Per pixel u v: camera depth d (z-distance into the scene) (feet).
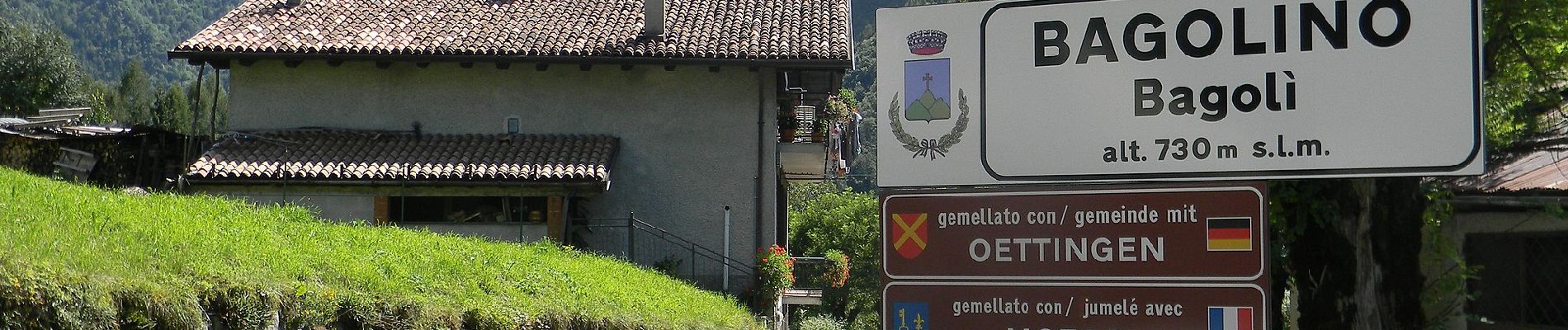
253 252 26.84
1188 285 12.37
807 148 68.23
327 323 24.62
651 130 63.72
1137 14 13.21
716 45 63.21
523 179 57.52
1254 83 12.94
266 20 66.08
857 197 138.41
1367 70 12.75
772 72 63.52
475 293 30.81
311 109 63.98
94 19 328.49
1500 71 24.34
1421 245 17.19
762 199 63.00
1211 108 12.98
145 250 23.50
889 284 13.19
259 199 57.98
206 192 57.62
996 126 13.34
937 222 13.15
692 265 61.93
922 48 13.57
